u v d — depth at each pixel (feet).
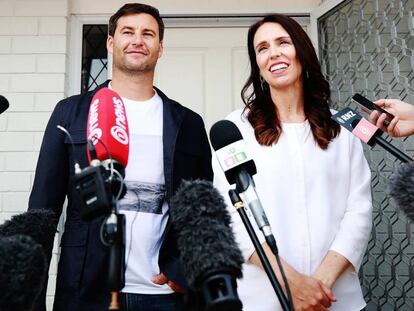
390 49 8.80
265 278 5.16
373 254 8.57
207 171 6.04
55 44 9.76
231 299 2.95
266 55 5.86
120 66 5.89
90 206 3.34
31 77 9.60
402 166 3.72
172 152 5.58
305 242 5.26
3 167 9.25
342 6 9.69
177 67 10.36
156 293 5.13
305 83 6.05
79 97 5.77
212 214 3.45
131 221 5.18
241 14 10.41
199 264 3.11
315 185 5.47
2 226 3.94
